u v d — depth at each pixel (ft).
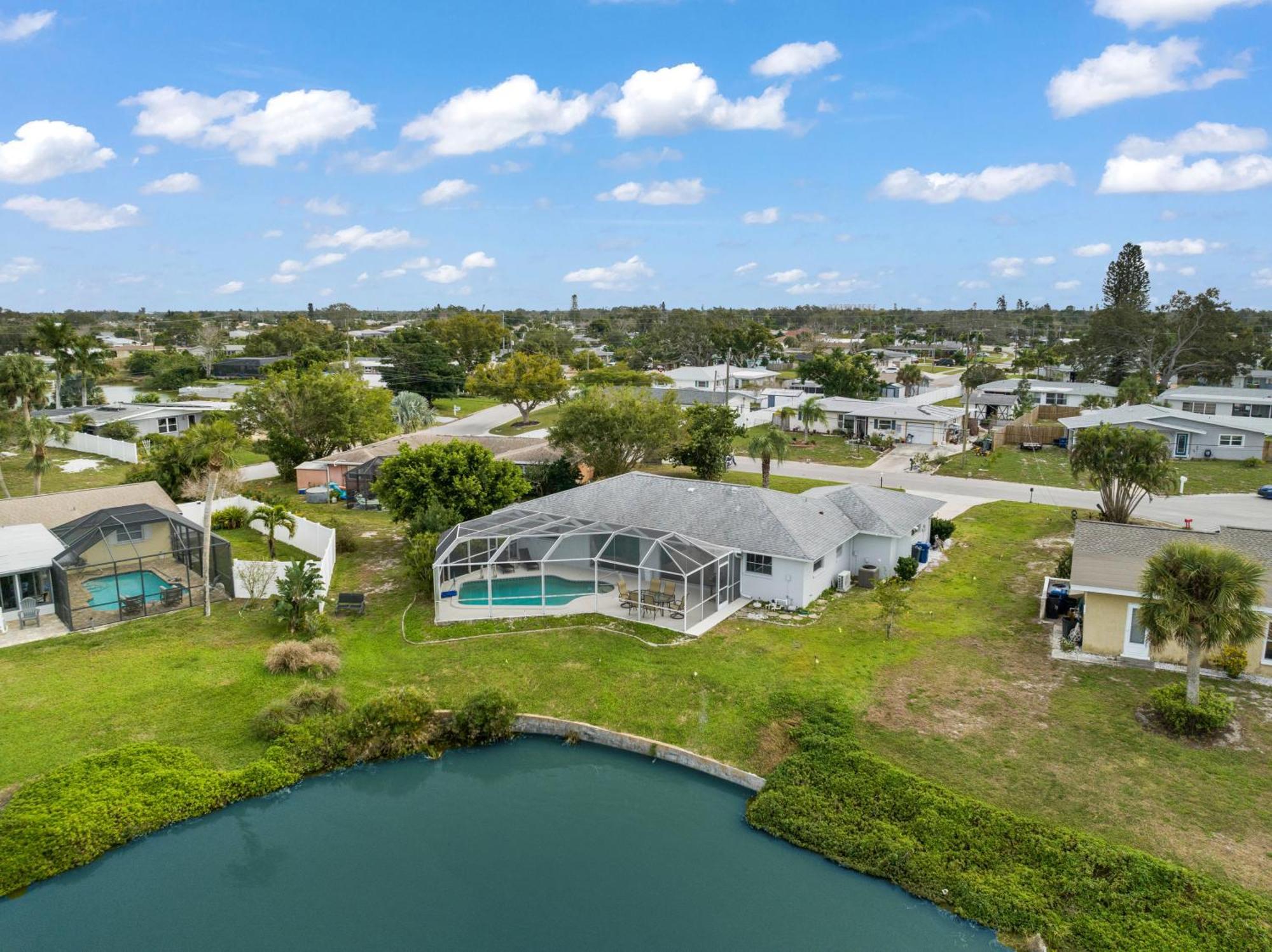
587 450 190.60
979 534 156.25
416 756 84.58
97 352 315.78
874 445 259.80
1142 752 76.64
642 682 94.07
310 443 218.59
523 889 65.41
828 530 124.57
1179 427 230.68
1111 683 90.12
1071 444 245.04
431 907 63.31
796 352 650.84
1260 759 74.84
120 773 75.72
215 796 75.51
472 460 147.02
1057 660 96.73
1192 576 77.66
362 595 116.16
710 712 87.71
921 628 108.27
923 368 522.47
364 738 83.97
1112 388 334.65
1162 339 357.61
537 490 189.06
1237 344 350.23
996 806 69.77
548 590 122.31
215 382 419.54
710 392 323.16
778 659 98.68
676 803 76.69
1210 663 92.22
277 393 213.05
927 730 81.97
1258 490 189.16
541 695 92.27
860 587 126.82
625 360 558.56
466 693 92.79
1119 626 96.48
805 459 246.68
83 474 205.26
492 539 117.70
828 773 75.66
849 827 69.72
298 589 106.32
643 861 68.69
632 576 121.80
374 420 225.35
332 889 65.57
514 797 77.97
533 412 361.71
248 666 96.37
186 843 71.20
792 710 86.84
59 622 109.09
